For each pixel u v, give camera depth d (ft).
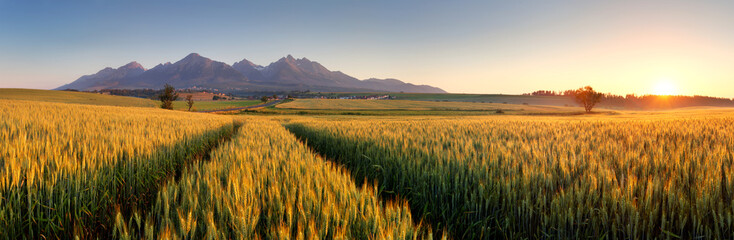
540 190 10.89
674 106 607.37
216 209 8.68
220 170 12.00
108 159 13.37
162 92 317.22
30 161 10.80
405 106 385.91
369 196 9.55
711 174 10.79
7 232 8.60
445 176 13.92
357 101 462.60
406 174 15.72
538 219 11.09
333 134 32.81
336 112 274.36
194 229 7.25
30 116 33.12
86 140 17.53
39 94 350.43
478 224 12.05
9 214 8.86
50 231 9.35
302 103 408.67
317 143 34.65
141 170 14.14
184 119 49.85
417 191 14.58
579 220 9.89
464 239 12.33
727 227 8.70
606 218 9.66
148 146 17.46
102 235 9.82
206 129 33.71
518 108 372.38
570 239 10.14
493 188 12.12
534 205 11.27
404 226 7.52
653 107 570.46
